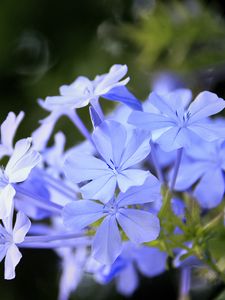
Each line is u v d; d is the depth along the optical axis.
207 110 0.24
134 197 0.23
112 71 0.26
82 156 0.24
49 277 0.47
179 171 0.28
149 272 0.29
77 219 0.23
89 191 0.23
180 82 0.43
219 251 0.27
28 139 0.24
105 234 0.23
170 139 0.24
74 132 0.45
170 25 0.43
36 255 0.47
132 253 0.28
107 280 0.29
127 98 0.25
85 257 0.32
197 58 0.42
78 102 0.25
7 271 0.23
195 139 0.28
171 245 0.26
